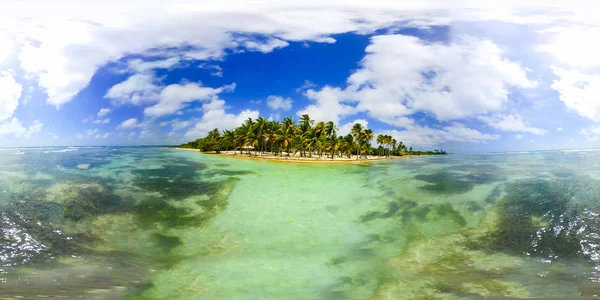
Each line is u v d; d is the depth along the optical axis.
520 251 16.22
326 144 63.41
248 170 38.22
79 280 13.69
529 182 24.98
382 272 14.84
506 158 44.25
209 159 53.25
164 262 15.83
